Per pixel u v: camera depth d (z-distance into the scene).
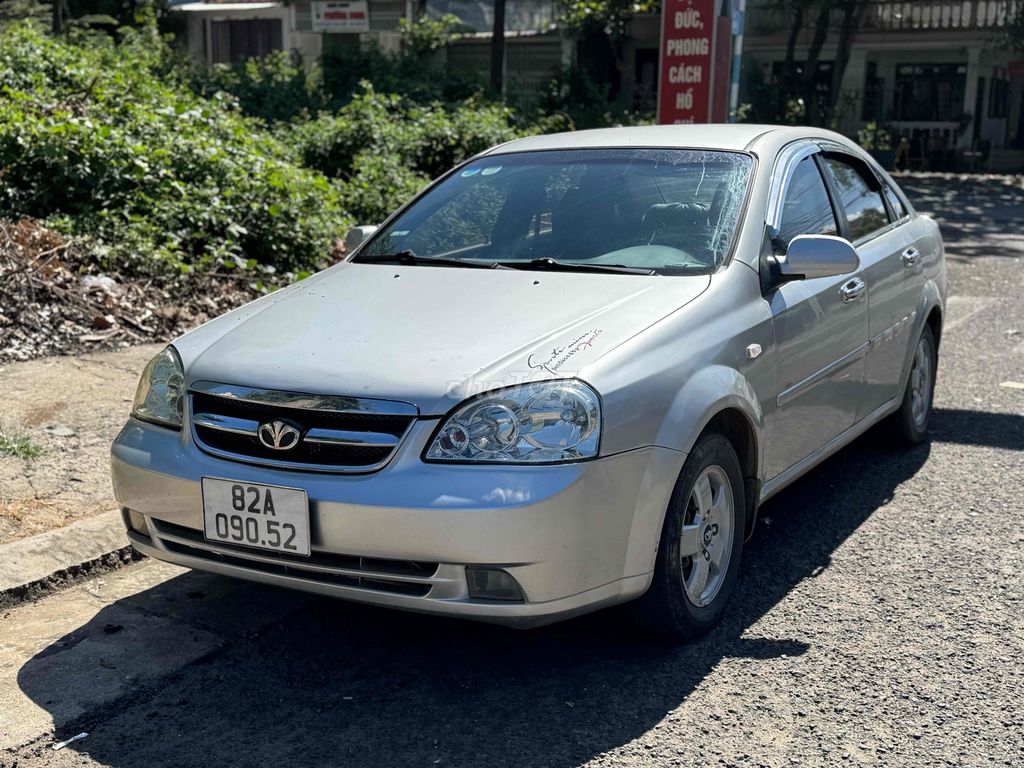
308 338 3.55
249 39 29.98
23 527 4.33
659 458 3.32
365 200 11.27
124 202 8.67
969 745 3.09
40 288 7.13
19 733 3.13
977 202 20.50
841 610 3.97
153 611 3.91
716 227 4.12
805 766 2.98
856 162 5.43
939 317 6.04
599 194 4.41
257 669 3.53
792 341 4.13
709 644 3.69
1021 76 30.22
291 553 3.21
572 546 3.11
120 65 14.68
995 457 5.80
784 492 5.28
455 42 28.20
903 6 28.53
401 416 3.15
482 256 4.28
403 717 3.24
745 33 29.16
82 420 5.54
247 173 9.72
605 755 3.03
